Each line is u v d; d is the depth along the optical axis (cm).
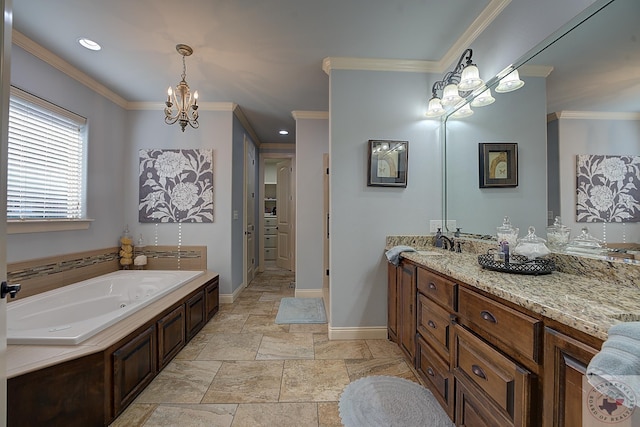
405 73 254
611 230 116
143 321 177
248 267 443
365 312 252
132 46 227
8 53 91
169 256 345
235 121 365
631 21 108
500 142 186
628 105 109
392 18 195
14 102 213
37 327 199
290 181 554
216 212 349
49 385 131
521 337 95
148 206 342
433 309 161
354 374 194
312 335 257
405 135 254
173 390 176
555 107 144
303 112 372
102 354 144
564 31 136
